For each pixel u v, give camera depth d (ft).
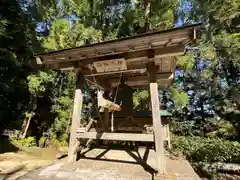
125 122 15.57
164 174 8.46
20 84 22.82
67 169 9.19
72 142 10.84
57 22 22.03
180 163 11.30
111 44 9.43
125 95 16.05
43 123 27.66
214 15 16.58
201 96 31.96
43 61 11.36
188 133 27.40
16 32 21.53
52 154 19.02
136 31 20.99
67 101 25.05
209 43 19.31
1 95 22.54
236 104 25.35
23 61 22.77
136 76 16.39
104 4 20.24
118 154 12.22
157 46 9.27
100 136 10.43
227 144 19.67
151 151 13.12
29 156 16.93
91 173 8.62
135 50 9.53
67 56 10.81
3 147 18.54
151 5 19.21
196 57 22.82
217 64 23.95
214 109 29.76
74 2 22.29
